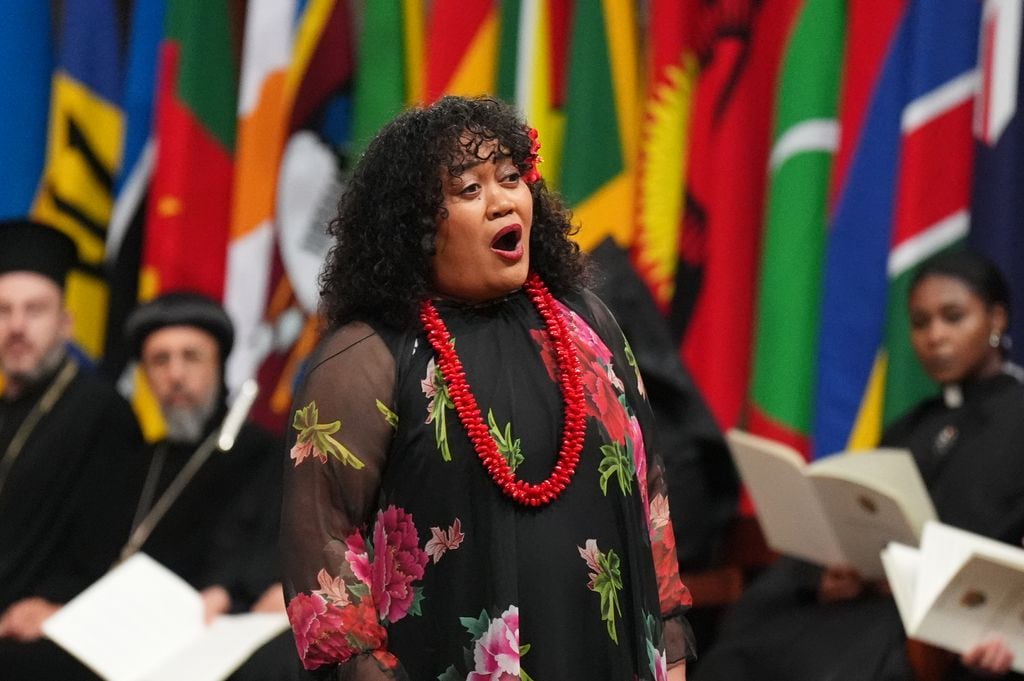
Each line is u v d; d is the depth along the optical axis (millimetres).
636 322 13078
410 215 5781
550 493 5574
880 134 13883
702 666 11883
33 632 12742
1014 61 13578
